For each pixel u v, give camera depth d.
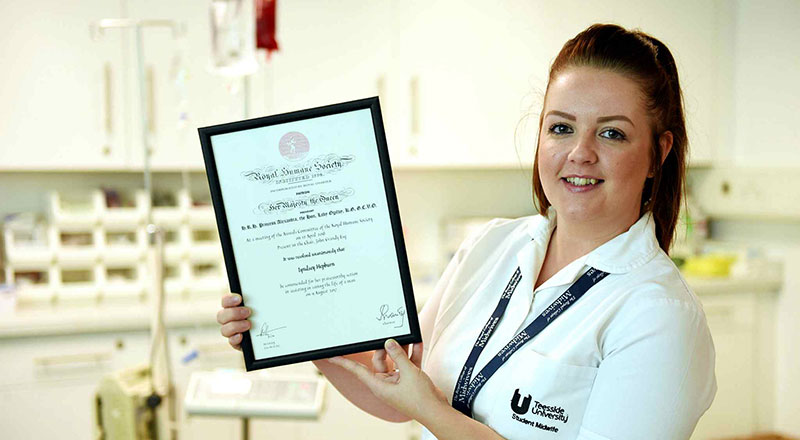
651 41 1.08
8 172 3.00
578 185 1.05
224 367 2.73
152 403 1.73
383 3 3.10
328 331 1.09
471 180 3.63
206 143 1.07
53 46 2.73
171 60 2.85
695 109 3.59
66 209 2.86
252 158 1.08
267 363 1.09
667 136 1.08
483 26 3.22
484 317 1.19
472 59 3.22
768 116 3.47
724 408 3.34
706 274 3.45
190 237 2.92
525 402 1.06
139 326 2.63
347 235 1.08
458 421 1.03
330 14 3.04
